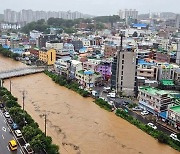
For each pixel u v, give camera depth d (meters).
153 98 131.62
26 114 115.12
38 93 164.75
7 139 99.00
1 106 129.25
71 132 113.00
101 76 187.12
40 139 91.44
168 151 99.50
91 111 137.00
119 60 160.62
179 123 114.50
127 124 122.06
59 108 140.12
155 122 123.62
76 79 189.75
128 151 99.19
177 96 146.62
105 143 104.69
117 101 150.88
